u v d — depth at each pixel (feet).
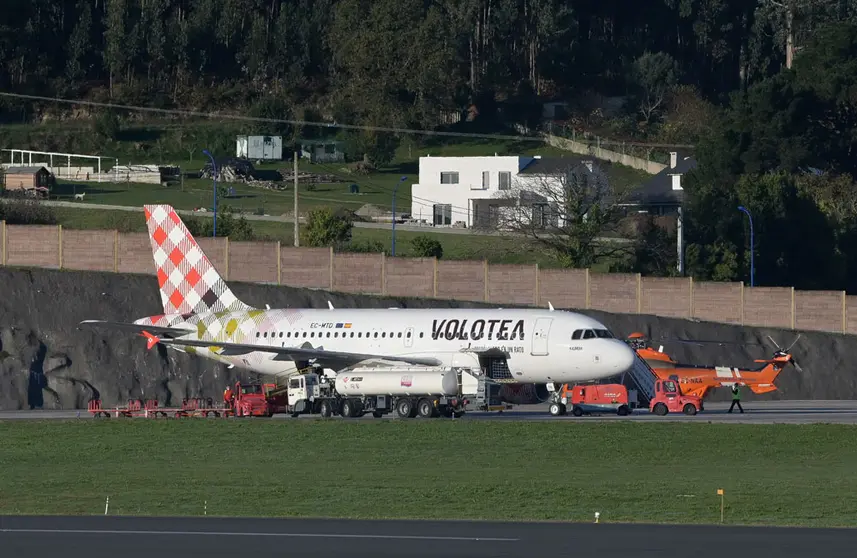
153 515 506.07
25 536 438.40
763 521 487.61
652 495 561.02
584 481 611.88
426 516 503.61
